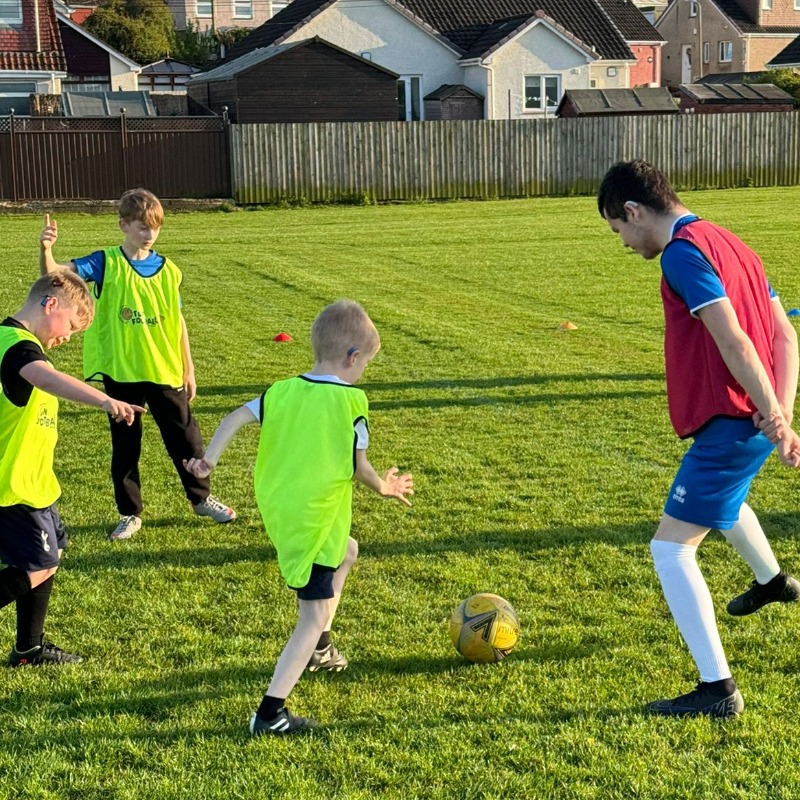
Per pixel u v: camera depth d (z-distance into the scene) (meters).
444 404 8.29
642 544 5.36
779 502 5.95
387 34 38.53
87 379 5.65
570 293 13.38
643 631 4.38
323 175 26.62
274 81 32.84
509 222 21.88
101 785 3.30
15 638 4.40
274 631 4.45
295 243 18.77
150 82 44.91
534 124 27.81
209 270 15.62
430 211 24.66
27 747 3.53
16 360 3.82
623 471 6.59
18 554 4.01
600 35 42.19
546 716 3.69
